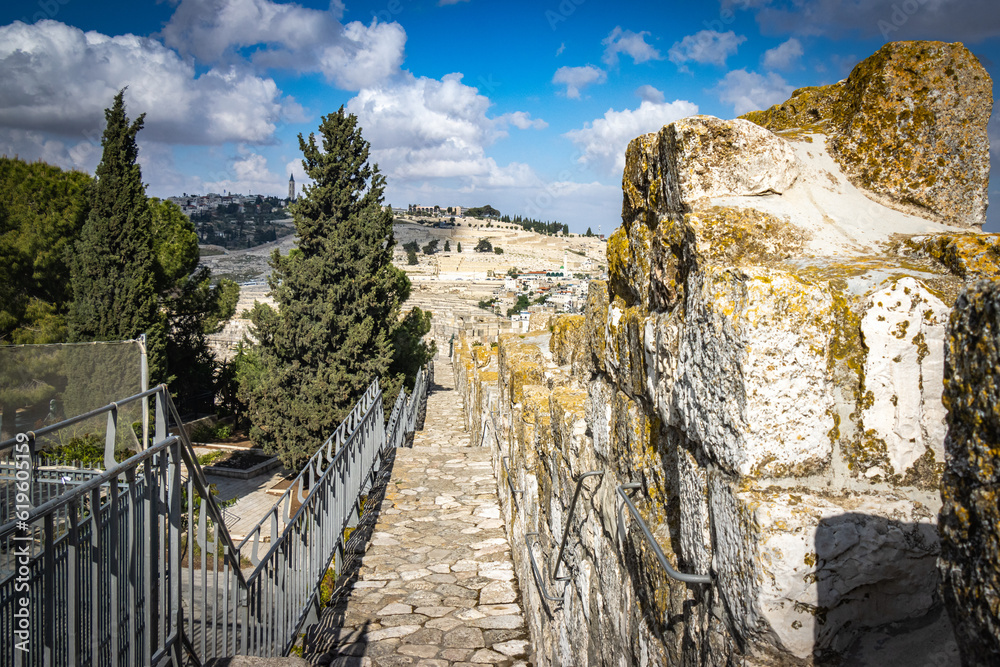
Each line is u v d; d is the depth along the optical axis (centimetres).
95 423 691
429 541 731
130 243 2122
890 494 150
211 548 978
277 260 1980
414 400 1797
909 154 201
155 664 302
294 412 1892
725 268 160
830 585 140
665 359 199
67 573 236
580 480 312
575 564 355
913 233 192
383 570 657
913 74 203
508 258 15325
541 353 747
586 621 327
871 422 150
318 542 574
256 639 425
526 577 552
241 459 2255
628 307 259
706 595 170
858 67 219
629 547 244
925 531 144
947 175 200
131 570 278
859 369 150
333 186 2017
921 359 151
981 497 96
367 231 2011
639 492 236
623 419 254
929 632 143
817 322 148
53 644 231
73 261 2083
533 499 528
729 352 152
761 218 182
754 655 146
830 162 212
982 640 96
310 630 541
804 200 197
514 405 650
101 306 2072
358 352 1972
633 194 250
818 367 149
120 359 866
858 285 154
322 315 1927
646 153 233
